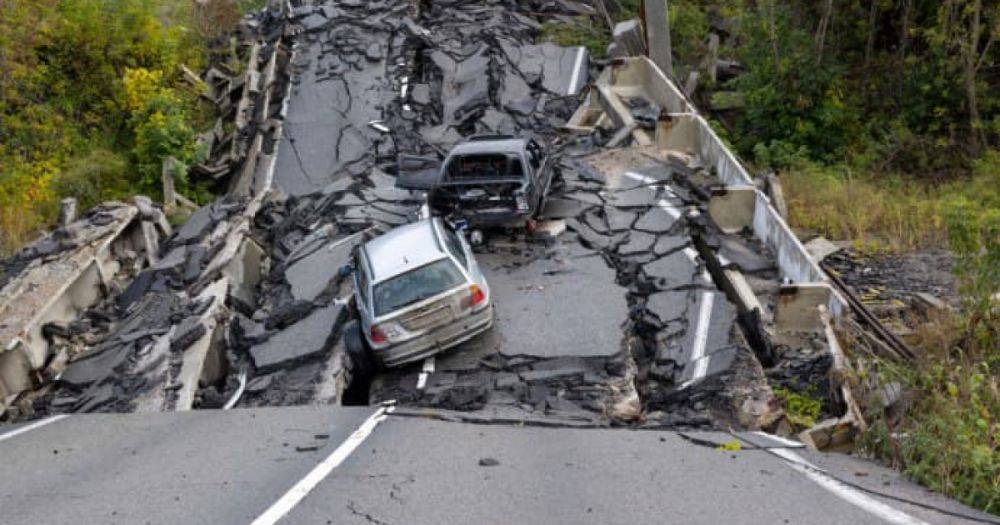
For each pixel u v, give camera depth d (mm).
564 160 20297
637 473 7781
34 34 26984
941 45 25641
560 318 13375
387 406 11555
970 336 12344
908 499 6824
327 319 14109
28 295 15172
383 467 8164
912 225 18469
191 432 10477
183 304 15219
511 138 17266
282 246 18328
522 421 10586
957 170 24141
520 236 16719
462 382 12078
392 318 12055
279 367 13258
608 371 12000
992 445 8438
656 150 20844
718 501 6734
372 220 18297
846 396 10766
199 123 28562
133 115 26203
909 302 15188
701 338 12719
